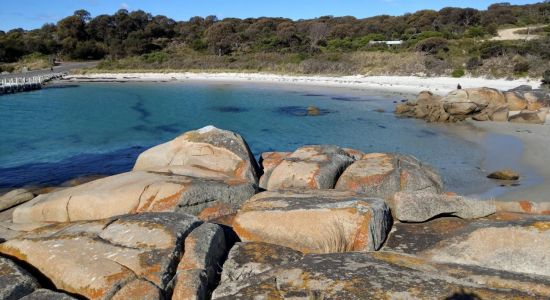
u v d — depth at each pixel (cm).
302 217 801
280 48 7494
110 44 8675
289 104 4000
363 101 4100
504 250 735
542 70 4453
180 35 9206
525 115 2903
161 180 1055
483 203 912
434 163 2030
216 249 718
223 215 950
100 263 657
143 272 634
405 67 5541
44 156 2209
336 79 5553
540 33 6319
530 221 771
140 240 702
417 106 3303
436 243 801
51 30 9488
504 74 4684
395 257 660
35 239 738
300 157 1382
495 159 2073
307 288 563
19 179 1845
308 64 6281
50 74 6450
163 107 3894
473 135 2602
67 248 698
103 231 740
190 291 604
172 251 675
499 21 7612
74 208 1037
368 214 796
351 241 777
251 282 594
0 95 4691
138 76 6556
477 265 675
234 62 7006
